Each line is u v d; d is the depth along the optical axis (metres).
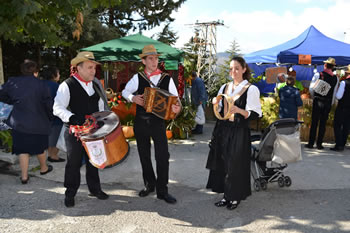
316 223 3.31
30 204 3.71
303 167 5.47
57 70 5.43
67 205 3.65
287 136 3.97
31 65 4.35
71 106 3.54
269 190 4.35
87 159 3.81
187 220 3.37
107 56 8.05
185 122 7.87
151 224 3.26
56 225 3.20
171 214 3.52
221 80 17.28
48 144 4.80
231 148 3.46
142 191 4.05
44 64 17.45
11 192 4.09
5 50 15.45
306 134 7.74
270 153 4.11
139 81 3.75
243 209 3.68
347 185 4.57
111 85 11.66
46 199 3.88
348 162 5.86
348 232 3.12
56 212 3.51
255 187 4.28
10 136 5.49
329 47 9.49
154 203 3.82
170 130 7.73
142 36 9.03
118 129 3.35
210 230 3.15
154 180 4.08
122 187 4.40
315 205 3.81
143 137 3.77
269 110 8.14
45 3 6.45
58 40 7.12
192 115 7.96
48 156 5.50
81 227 3.17
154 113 3.54
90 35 14.52
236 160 3.46
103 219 3.36
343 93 6.53
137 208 3.67
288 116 6.48
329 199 4.02
